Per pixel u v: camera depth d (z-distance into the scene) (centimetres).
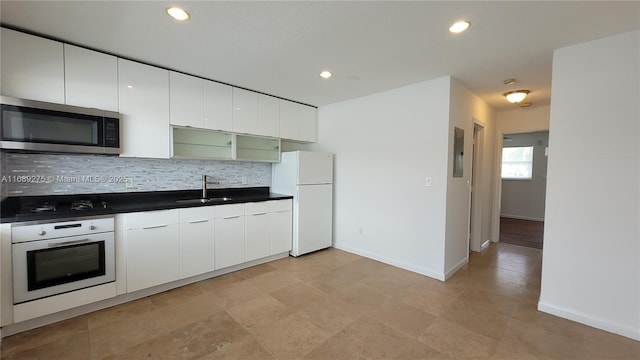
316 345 193
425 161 318
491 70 280
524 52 238
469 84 325
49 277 209
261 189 411
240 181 389
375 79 311
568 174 227
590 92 217
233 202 315
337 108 414
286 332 208
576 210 224
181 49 240
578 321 223
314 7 177
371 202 374
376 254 369
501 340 200
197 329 210
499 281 305
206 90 312
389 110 351
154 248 260
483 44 224
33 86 214
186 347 189
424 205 320
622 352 187
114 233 237
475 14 182
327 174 407
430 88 312
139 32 212
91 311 232
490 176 452
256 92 359
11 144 202
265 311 237
